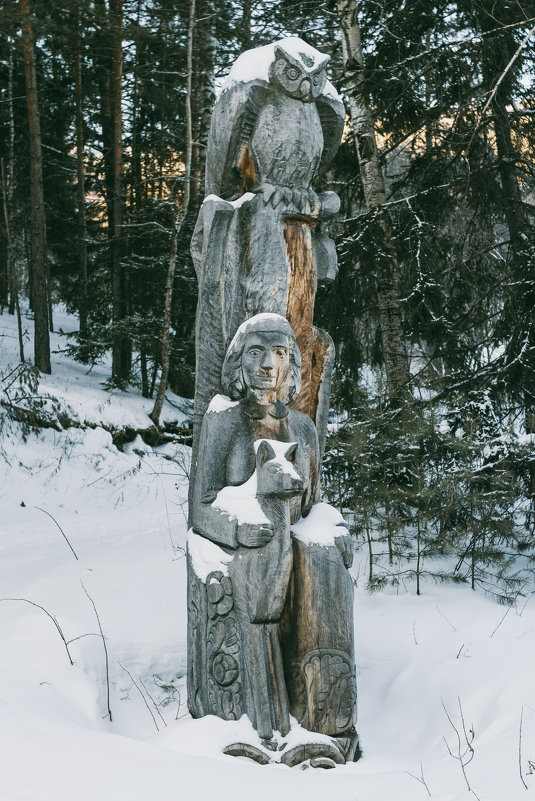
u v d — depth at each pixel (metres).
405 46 9.73
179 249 18.86
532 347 8.02
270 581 4.14
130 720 4.59
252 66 4.62
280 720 4.08
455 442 7.03
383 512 7.63
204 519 4.36
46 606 5.63
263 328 4.34
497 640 5.31
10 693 4.12
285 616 4.31
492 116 8.77
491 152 9.46
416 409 7.74
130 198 19.58
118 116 19.02
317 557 4.28
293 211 4.68
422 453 7.53
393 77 9.27
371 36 10.62
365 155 9.77
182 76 18.11
